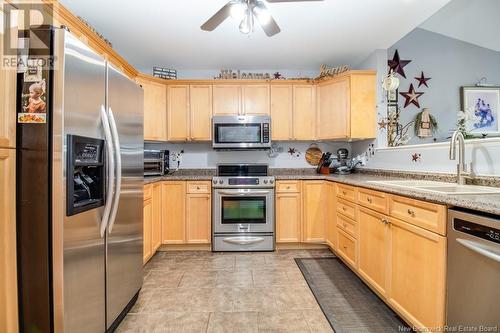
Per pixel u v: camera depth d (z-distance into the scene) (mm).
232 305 1925
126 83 1719
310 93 3416
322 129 3354
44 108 1125
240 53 3113
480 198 1195
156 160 3197
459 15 2590
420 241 1429
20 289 1147
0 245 1077
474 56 2566
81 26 1882
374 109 3064
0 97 1064
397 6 2172
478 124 2289
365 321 1727
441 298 1268
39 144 1130
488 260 1023
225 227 3078
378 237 1877
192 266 2650
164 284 2258
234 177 3090
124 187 1694
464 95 2623
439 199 1270
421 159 2320
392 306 1709
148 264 2703
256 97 3398
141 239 1999
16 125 1129
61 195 1133
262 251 3086
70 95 1170
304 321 1730
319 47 2957
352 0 2088
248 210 3086
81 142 1238
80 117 1237
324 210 3086
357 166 3445
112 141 1468
